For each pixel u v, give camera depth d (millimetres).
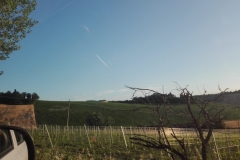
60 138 20359
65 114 68250
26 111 41094
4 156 3076
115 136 23391
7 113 39656
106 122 46406
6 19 13094
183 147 4246
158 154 13117
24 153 4082
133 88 4125
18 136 4500
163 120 4145
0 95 67562
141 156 12797
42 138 20438
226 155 12961
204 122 4207
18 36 13789
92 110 71312
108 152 15070
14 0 13055
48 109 71000
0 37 13289
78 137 23125
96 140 20078
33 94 74250
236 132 12992
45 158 10547
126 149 15633
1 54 13703
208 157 9578
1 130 3734
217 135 18297
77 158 11992
